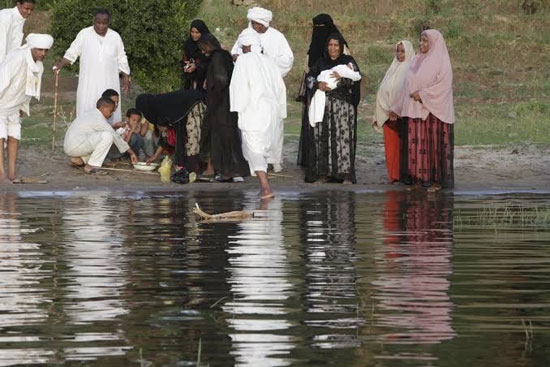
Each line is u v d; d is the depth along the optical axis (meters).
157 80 58.22
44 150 40.59
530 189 35.62
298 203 31.12
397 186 36.28
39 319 15.40
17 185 35.34
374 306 16.25
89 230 24.88
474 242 23.06
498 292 17.33
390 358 13.30
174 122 37.06
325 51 36.34
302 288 17.66
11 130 35.91
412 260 20.53
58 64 38.97
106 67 38.16
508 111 56.84
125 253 21.39
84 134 37.34
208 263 20.14
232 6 77.25
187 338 14.30
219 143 36.47
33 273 19.05
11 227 25.38
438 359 13.26
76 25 56.84
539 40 72.69
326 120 36.19
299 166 38.88
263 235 24.06
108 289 17.59
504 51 72.00
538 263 20.17
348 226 25.75
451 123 35.25
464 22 75.62
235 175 36.78
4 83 34.97
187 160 37.22
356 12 77.69
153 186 35.72
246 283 18.12
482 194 34.06
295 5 77.94
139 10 56.88
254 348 13.77
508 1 78.12
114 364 13.08
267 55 35.56
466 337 14.35
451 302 16.56
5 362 13.16
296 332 14.62
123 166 38.47
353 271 19.27
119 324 15.11
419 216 27.92
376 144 43.59
